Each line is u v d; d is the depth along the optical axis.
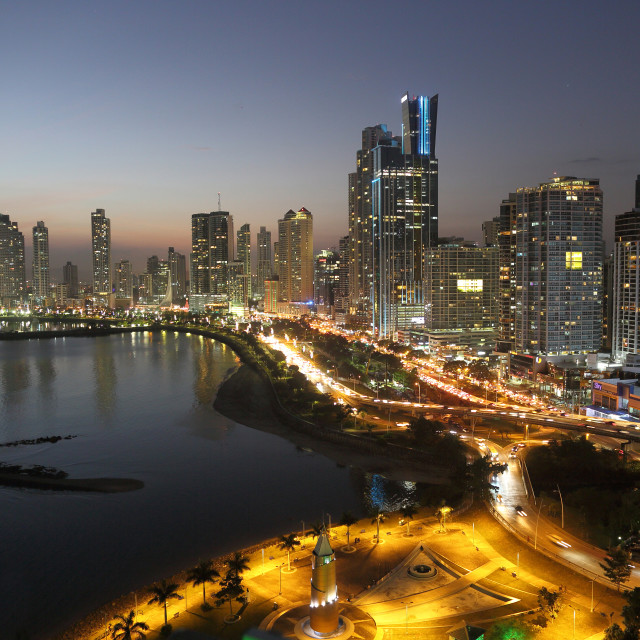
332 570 105.81
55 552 159.38
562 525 159.38
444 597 123.38
